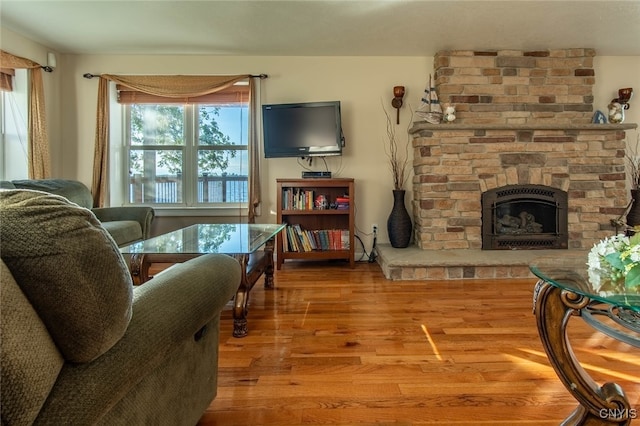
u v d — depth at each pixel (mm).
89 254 644
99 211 3389
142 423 897
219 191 4086
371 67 3947
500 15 2990
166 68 3906
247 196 4027
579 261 1558
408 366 1723
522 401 1440
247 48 3699
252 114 3875
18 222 609
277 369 1705
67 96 3861
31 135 3447
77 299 623
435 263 3225
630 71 3961
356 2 2795
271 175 4012
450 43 3572
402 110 3965
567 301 1203
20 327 553
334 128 3711
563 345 1222
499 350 1878
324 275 3414
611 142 3627
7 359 527
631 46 3688
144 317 831
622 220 3584
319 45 3629
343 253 3668
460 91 3744
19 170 3508
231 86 3934
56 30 3275
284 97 3945
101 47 3668
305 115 3740
